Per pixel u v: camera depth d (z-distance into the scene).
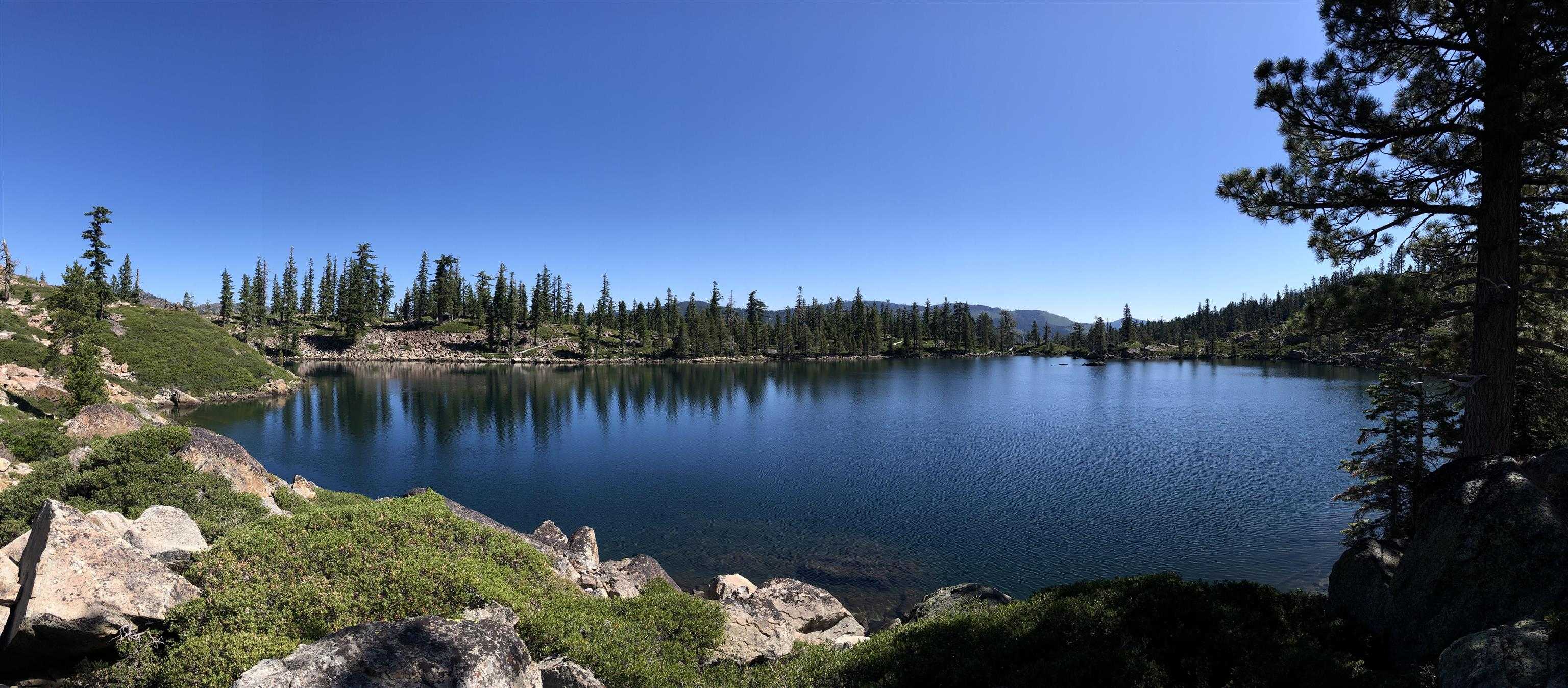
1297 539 26.17
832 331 191.12
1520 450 16.97
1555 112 10.27
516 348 156.25
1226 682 8.22
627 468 41.84
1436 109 12.02
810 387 99.94
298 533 10.41
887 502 33.19
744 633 12.31
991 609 12.32
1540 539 8.02
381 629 6.29
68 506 8.75
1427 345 14.77
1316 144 13.46
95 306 72.38
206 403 69.88
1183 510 30.34
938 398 84.12
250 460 17.06
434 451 46.31
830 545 27.08
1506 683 5.95
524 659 6.79
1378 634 9.22
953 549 26.11
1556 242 11.88
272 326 145.75
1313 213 13.34
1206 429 54.41
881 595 22.09
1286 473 37.72
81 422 22.42
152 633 7.66
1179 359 174.38
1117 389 93.56
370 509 11.80
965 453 45.75
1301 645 8.95
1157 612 10.32
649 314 182.38
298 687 5.39
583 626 9.55
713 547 27.09
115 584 7.93
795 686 9.38
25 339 61.16
